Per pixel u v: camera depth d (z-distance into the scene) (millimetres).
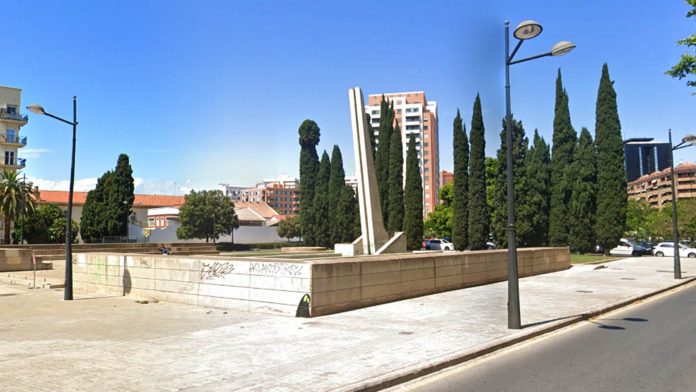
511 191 11305
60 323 11875
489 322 11859
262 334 10406
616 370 7762
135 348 9078
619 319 13055
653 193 129000
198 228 68812
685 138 24703
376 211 30734
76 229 61031
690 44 16672
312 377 7176
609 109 46094
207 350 8914
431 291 17625
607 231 45281
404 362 8031
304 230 66812
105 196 58125
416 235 52406
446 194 65062
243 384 6832
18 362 8070
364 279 14438
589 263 34156
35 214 58844
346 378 7125
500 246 47531
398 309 13977
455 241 50250
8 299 16750
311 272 12672
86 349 9016
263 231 83250
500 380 7344
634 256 47125
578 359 8570
